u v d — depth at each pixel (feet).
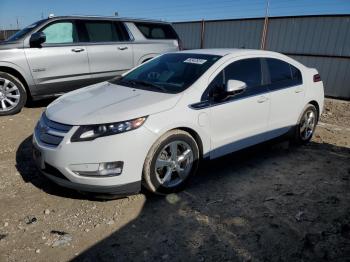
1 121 18.62
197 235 9.35
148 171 10.50
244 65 13.46
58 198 11.02
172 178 11.48
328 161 15.12
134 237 9.18
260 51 14.53
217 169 13.80
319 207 11.06
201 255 8.57
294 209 10.87
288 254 8.73
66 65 20.65
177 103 10.99
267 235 9.45
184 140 11.18
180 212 10.43
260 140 14.15
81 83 21.67
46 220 9.83
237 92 12.35
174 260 8.38
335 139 18.57
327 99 33.47
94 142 9.67
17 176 12.45
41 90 20.34
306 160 15.16
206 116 11.61
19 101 19.84
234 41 42.42
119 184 9.99
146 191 11.55
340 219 10.39
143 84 12.83
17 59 19.04
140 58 23.79
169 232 9.44
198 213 10.41
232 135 12.80
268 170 13.88
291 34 36.83
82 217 10.02
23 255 8.39
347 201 11.51
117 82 13.87
